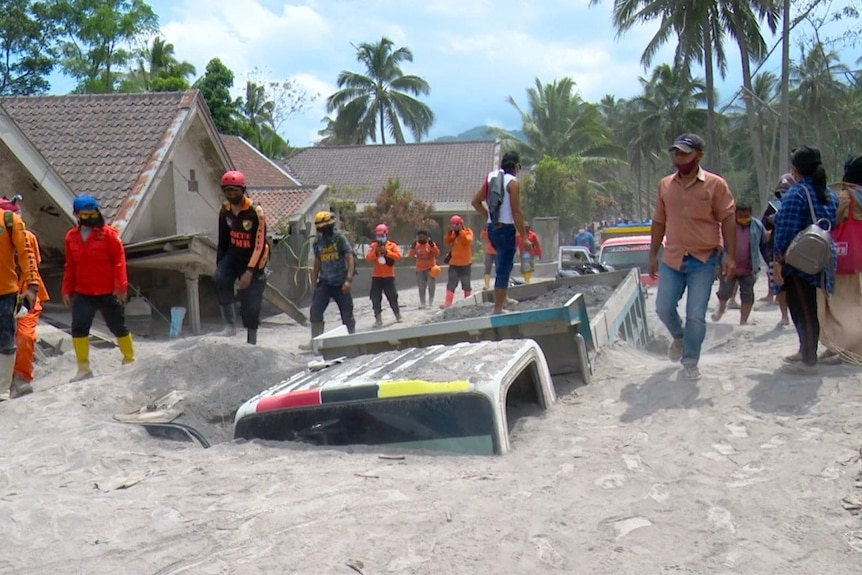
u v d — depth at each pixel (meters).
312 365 7.03
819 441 5.24
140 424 6.77
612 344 8.30
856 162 6.93
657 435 5.60
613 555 3.84
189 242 16.48
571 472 4.93
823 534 4.02
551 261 30.45
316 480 4.92
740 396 6.20
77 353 9.19
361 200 41.75
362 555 3.83
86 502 4.79
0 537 4.30
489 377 5.54
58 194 16.14
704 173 6.50
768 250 11.87
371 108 55.12
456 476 4.89
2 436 6.78
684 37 32.72
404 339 7.30
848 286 6.85
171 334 16.41
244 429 6.13
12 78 35.16
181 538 4.16
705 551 3.88
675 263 6.62
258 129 48.97
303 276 24.28
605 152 54.75
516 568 3.72
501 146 45.59
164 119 19.66
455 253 17.41
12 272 8.37
